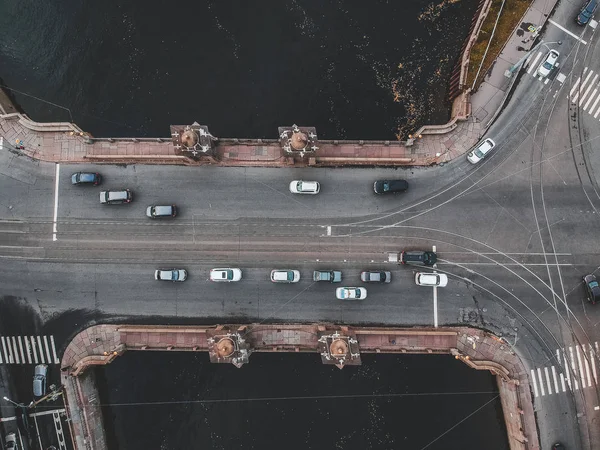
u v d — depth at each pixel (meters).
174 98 67.75
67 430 66.81
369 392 66.62
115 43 68.62
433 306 65.62
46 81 69.06
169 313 66.56
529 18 67.00
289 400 66.88
